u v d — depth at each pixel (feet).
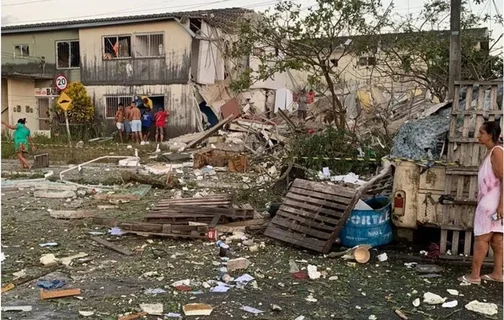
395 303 15.33
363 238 20.90
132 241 22.11
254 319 14.01
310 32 38.78
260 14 45.70
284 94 86.69
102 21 77.71
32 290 16.16
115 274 17.78
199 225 22.65
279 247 21.39
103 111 79.82
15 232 23.45
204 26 75.05
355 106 49.93
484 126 16.74
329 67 41.11
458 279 17.47
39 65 84.69
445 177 19.39
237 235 22.70
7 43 86.02
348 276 17.78
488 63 43.27
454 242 19.33
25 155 56.80
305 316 14.26
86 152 59.57
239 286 16.63
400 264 19.17
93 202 30.81
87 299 15.35
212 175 41.78
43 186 35.83
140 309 14.52
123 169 45.98
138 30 76.79
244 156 44.91
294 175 34.37
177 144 61.16
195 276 17.61
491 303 15.21
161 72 76.28
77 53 82.69
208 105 76.07
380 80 56.13
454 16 28.48
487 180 16.56
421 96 50.39
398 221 20.80
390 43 42.88
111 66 79.00
